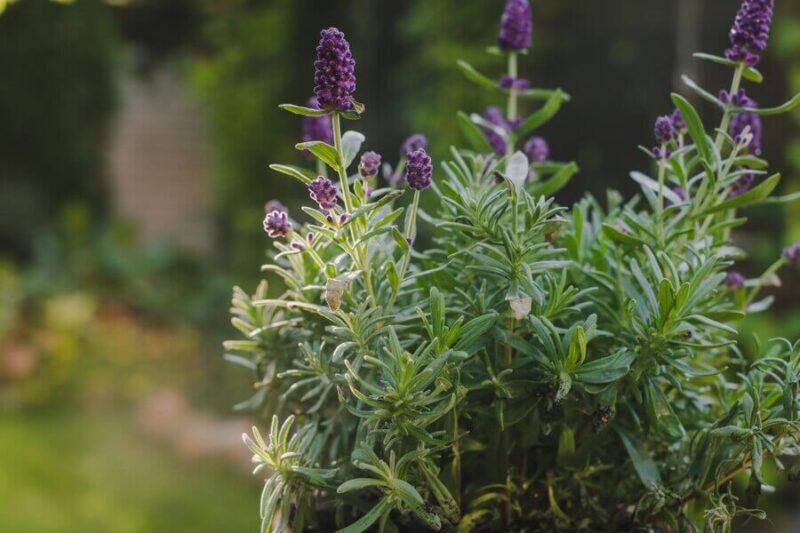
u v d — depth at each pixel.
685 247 1.00
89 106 6.36
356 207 0.93
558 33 3.01
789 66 2.84
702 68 2.79
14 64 6.05
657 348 0.90
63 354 4.74
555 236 0.99
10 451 3.71
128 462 3.60
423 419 0.85
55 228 6.30
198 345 4.95
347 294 0.93
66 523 3.05
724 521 0.89
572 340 0.85
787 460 1.71
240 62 4.72
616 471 1.00
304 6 4.48
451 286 0.96
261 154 4.72
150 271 5.73
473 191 0.98
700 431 0.94
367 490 0.98
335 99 0.84
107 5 6.23
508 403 0.92
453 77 3.29
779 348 1.01
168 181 6.88
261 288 1.05
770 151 2.88
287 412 1.05
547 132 3.05
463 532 0.94
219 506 3.19
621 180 2.95
